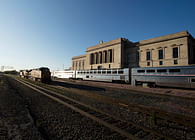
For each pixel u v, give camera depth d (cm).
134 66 3991
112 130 405
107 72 2366
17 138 356
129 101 855
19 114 561
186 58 2858
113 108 664
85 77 2884
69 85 1850
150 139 356
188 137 377
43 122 470
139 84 1842
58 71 4103
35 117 527
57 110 615
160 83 1573
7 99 841
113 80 2252
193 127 418
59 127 427
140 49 3862
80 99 868
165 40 3275
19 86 1588
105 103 765
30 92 1147
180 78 1412
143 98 959
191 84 1325
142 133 389
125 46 4331
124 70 2066
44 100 832
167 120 499
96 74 2598
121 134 379
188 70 1362
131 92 1227
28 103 757
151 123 468
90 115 519
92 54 5397
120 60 4059
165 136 355
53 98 856
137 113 583
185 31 2916
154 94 1084
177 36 3041
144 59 3734
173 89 1516
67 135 375
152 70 1670
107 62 4553
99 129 412
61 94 1040
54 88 1397
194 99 874
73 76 3306
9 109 625
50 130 410
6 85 1661
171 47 3162
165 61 3244
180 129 428
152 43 3569
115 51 4284
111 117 525
